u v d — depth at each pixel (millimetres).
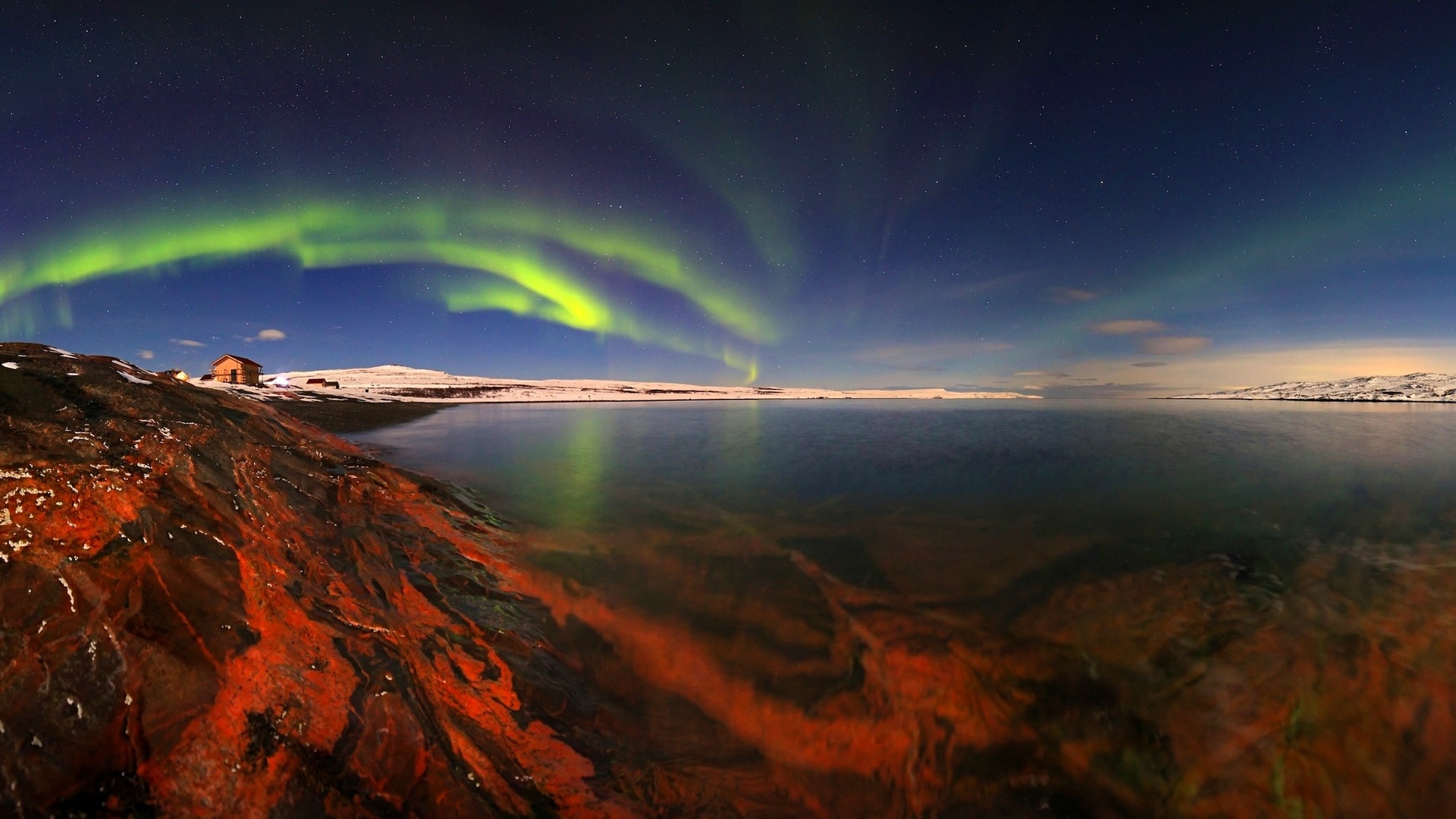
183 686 2926
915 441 24203
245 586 3775
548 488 13758
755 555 8672
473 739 3691
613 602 6805
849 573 7875
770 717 4719
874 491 13453
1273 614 6012
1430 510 10867
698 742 4430
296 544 5004
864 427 32375
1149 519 10508
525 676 4727
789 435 27641
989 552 8695
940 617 6348
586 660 5496
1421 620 5727
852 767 4230
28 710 2512
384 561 6016
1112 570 7688
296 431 9492
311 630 3812
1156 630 5785
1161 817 3742
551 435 27453
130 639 2979
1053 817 3773
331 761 2986
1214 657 5199
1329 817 3670
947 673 5188
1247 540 8992
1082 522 10336
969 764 4215
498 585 6656
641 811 3643
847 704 4855
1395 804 3701
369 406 39594
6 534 3057
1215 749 4137
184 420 5406
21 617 2777
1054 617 6215
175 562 3555
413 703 3631
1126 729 4398
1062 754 4238
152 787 2527
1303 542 8820
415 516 7949
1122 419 36969
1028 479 14734
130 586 3211
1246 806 3760
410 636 4516
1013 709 4695
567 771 3787
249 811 2625
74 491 3506
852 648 5727
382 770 3082
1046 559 8273
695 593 7176
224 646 3250
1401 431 26125
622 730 4484
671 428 31797
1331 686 4656
